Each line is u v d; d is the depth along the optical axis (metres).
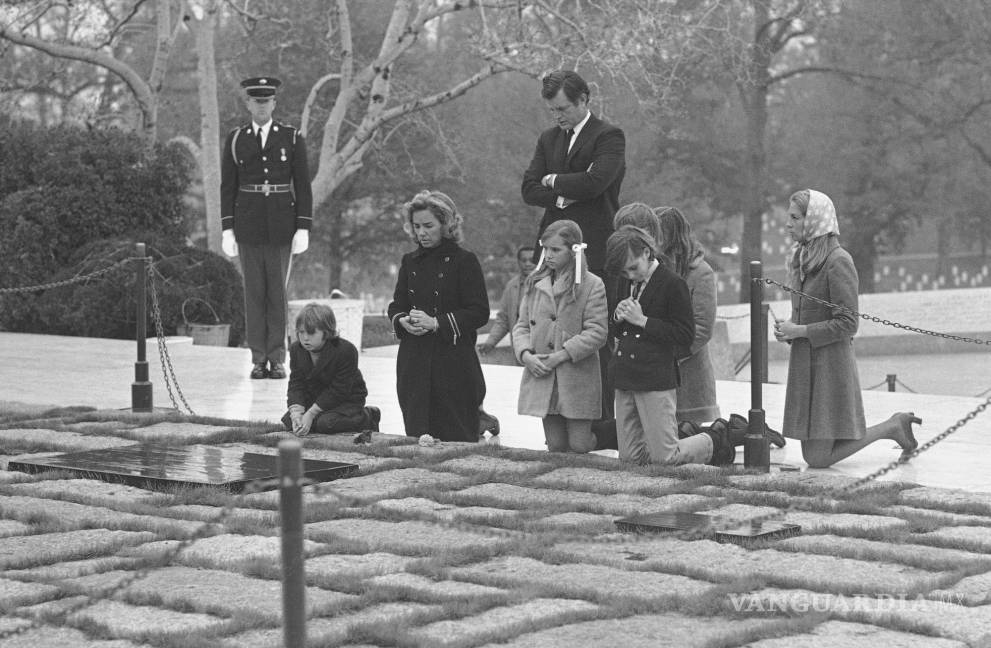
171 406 16.81
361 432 13.62
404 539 9.36
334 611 7.54
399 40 39.38
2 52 35.72
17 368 21.25
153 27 41.50
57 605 7.73
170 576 8.35
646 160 60.72
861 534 9.37
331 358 14.04
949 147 61.78
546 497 10.77
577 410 12.58
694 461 12.19
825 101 65.12
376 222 60.69
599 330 12.48
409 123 52.44
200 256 29.67
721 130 63.41
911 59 61.34
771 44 60.53
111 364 21.88
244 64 53.00
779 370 36.22
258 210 20.11
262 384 19.33
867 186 64.81
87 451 12.82
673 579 8.27
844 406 12.25
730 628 7.22
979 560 8.52
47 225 29.83
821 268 12.23
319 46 52.00
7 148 31.25
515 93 58.75
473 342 13.78
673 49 45.31
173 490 11.18
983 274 78.56
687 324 11.92
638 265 11.88
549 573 8.43
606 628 7.23
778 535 9.34
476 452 12.86
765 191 65.56
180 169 31.98
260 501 10.62
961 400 17.39
